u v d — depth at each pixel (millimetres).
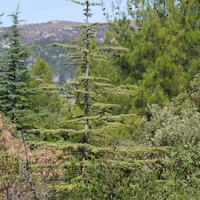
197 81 16578
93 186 6328
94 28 10055
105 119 9930
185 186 8516
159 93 16266
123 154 10852
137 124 15047
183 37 18219
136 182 6594
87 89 10086
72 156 9883
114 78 17312
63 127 11805
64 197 7227
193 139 11875
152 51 18047
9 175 6559
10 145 12766
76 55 10000
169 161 9766
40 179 6996
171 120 13188
